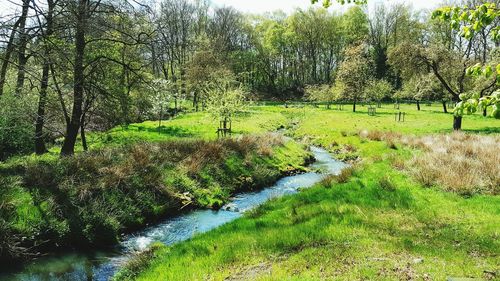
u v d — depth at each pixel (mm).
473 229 8969
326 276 6945
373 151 26000
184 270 8109
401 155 19016
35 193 12602
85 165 15195
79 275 9836
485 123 39344
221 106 31094
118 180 14852
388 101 81125
